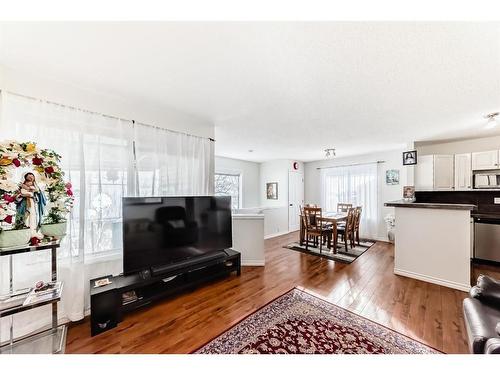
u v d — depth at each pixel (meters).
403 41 1.41
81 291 2.01
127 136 2.40
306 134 3.74
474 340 1.10
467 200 3.95
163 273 2.30
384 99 2.32
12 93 1.76
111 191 2.28
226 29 1.31
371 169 5.55
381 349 1.60
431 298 2.37
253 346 1.65
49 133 1.92
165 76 1.89
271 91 2.16
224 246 3.02
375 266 3.45
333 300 2.35
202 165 3.12
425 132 3.57
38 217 1.58
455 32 1.31
